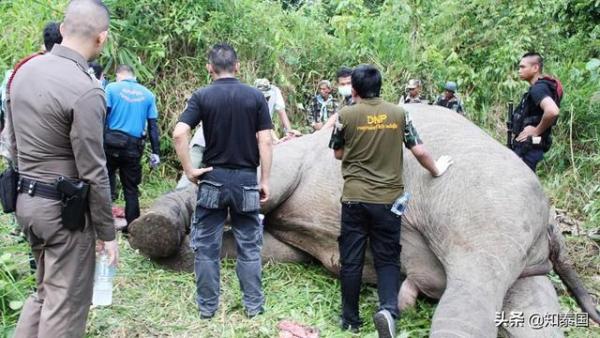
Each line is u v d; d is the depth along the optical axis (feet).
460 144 13.10
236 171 11.66
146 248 13.60
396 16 31.17
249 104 11.60
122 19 23.53
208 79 23.98
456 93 26.84
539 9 29.58
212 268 11.96
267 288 13.70
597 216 19.15
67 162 8.66
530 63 16.89
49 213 8.59
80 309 9.11
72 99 8.25
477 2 31.65
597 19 23.95
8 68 19.47
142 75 23.18
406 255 13.01
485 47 30.60
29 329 9.20
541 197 12.34
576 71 25.76
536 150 16.65
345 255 11.86
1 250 12.50
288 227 15.29
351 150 11.71
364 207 11.49
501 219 11.43
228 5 25.38
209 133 11.59
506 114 28.17
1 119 12.92
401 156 11.76
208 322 11.87
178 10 23.93
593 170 23.72
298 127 26.08
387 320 10.48
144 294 12.81
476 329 10.01
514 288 12.12
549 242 13.14
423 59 29.07
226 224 14.89
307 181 15.08
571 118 24.49
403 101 25.34
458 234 11.68
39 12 21.34
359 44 29.07
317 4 31.55
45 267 8.93
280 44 25.73
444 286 12.59
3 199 8.83
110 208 8.85
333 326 12.15
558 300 13.28
